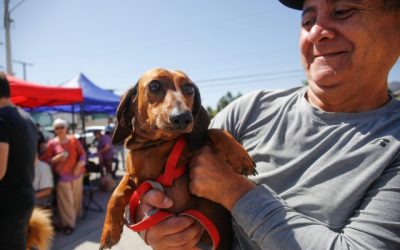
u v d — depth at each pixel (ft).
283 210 4.38
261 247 4.40
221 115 6.89
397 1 4.76
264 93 6.58
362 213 4.24
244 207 4.52
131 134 6.11
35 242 10.92
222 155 5.25
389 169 4.40
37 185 18.56
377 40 4.84
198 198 5.56
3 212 9.11
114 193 5.82
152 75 5.92
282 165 5.34
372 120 4.97
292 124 5.57
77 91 23.86
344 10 4.91
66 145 20.25
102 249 5.64
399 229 3.96
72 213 19.71
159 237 5.13
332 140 5.05
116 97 37.11
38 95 20.72
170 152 5.60
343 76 4.99
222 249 5.70
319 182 4.80
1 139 8.89
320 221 4.59
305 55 5.59
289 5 6.40
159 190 5.33
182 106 5.40
